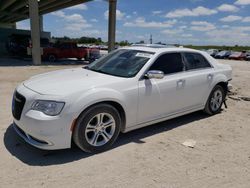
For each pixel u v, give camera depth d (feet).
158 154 12.64
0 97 22.33
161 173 10.96
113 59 15.75
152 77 13.66
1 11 93.15
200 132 15.81
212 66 18.52
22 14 99.76
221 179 10.74
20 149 12.50
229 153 13.14
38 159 11.65
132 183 10.15
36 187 9.61
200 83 17.10
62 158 11.82
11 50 71.31
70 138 11.45
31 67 46.88
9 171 10.59
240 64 98.58
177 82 15.43
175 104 15.76
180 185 10.19
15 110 12.41
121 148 13.12
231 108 21.72
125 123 13.42
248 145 14.20
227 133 15.85
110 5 59.82
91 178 10.34
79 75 13.89
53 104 11.04
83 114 11.62
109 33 61.57
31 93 11.75
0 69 41.88
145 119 14.33
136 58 14.90
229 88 20.16
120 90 12.81
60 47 66.33
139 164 11.61
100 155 12.30
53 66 50.83
